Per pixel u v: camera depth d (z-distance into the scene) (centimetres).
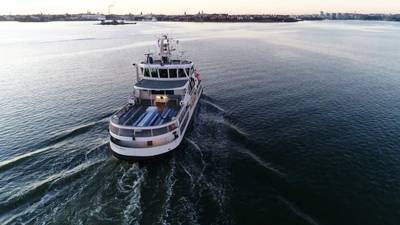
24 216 2630
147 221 2559
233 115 5091
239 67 8931
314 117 4931
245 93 6291
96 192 2933
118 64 10250
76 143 4034
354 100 5794
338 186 3088
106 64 10281
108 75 8431
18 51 13525
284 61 9975
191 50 12669
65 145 3972
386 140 4094
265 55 11212
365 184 3119
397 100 5788
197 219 2609
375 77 7700
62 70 9238
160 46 5094
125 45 15725
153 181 3120
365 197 2912
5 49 14188
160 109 4103
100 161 3500
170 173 3272
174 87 4350
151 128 3347
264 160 3594
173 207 2742
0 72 8938
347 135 4256
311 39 17825
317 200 2870
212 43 15475
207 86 6881
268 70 8481
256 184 3116
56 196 2880
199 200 2850
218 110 5347
